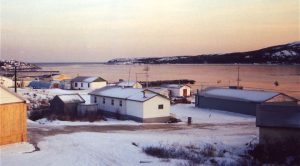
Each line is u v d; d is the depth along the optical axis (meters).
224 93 58.09
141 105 44.00
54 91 86.31
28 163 21.03
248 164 21.45
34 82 100.56
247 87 111.56
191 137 32.94
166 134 34.75
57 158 22.38
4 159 22.05
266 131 27.00
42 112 48.88
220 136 33.94
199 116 50.75
